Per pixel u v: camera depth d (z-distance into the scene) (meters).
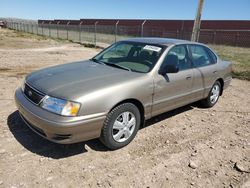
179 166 3.55
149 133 4.46
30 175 3.16
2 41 22.12
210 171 3.48
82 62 4.87
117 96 3.58
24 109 3.60
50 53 15.02
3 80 7.49
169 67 4.27
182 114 5.52
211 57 5.81
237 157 3.87
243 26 31.25
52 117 3.25
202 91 5.44
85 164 3.45
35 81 3.83
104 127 3.57
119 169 3.39
